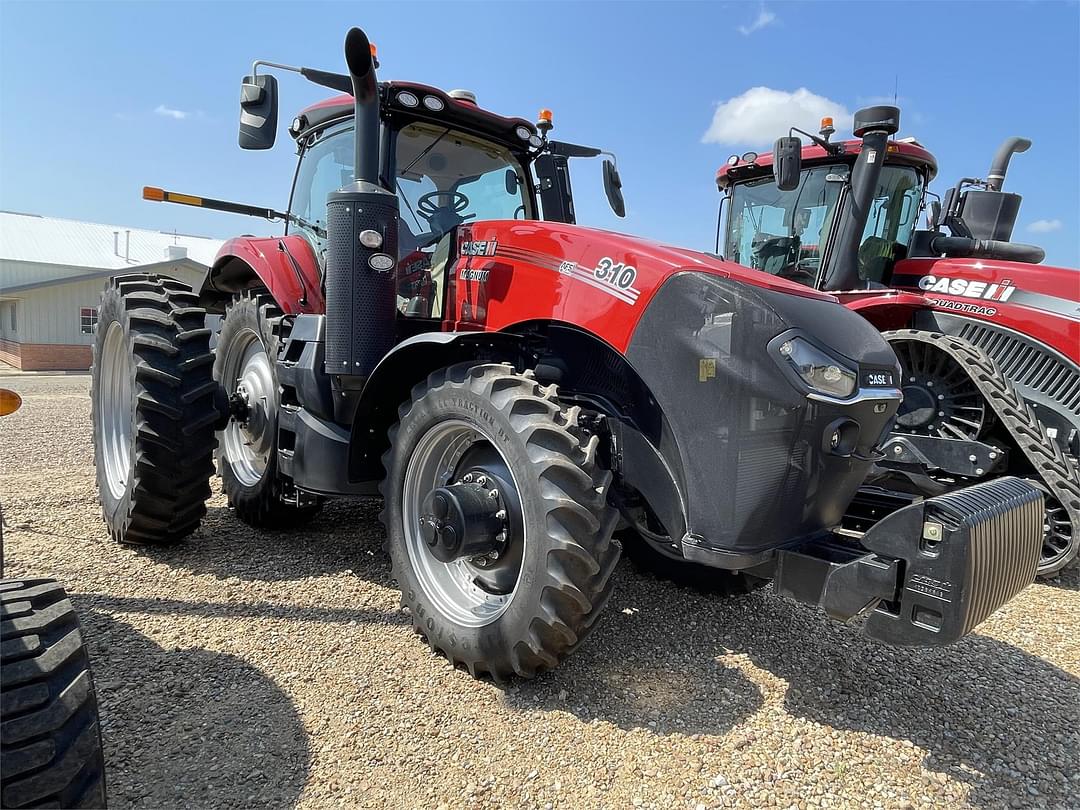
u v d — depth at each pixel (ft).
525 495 7.35
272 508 12.35
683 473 7.54
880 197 16.89
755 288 7.25
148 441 10.66
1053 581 13.05
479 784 6.32
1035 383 14.23
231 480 13.39
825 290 16.26
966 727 7.60
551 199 12.82
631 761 6.72
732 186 19.22
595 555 7.16
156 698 7.34
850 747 7.13
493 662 7.71
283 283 12.35
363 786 6.22
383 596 10.22
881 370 7.59
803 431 7.00
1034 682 8.74
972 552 5.90
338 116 12.00
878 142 15.17
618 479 8.09
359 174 9.56
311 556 11.73
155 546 11.79
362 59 9.00
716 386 7.27
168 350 10.87
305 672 8.03
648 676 8.34
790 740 7.19
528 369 8.78
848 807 6.25
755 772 6.64
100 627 8.84
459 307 9.96
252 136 10.36
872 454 7.71
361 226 9.37
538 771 6.52
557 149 12.95
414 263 10.84
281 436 11.46
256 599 9.95
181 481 11.00
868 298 15.20
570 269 8.63
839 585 6.60
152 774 6.19
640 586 11.12
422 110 10.89
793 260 17.48
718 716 7.57
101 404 12.93
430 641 8.50
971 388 14.16
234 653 8.38
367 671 8.13
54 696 4.52
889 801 6.35
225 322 14.29
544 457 7.23
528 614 7.30
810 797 6.35
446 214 11.47
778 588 7.25
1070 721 7.84
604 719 7.38
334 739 6.84
